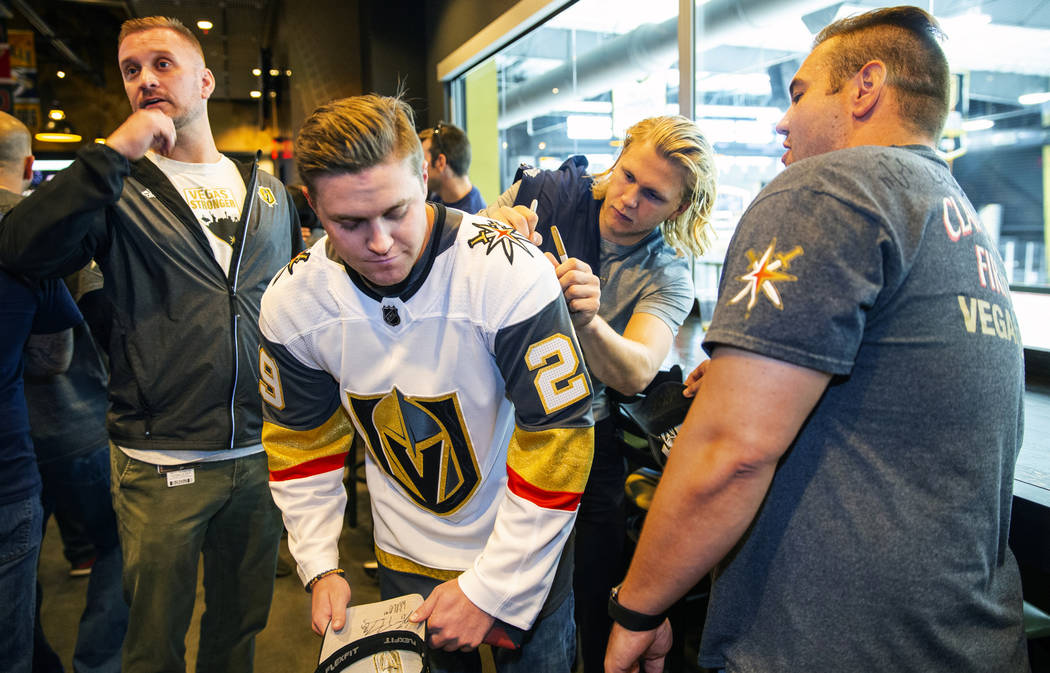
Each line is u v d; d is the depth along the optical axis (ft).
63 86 29.40
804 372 2.13
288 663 6.60
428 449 3.03
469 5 13.57
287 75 19.03
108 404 6.21
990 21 6.95
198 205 4.88
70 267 4.37
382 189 2.31
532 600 2.89
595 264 4.86
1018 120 7.09
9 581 4.37
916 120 2.55
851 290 2.09
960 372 2.19
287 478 3.28
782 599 2.38
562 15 10.79
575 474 2.83
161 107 4.70
